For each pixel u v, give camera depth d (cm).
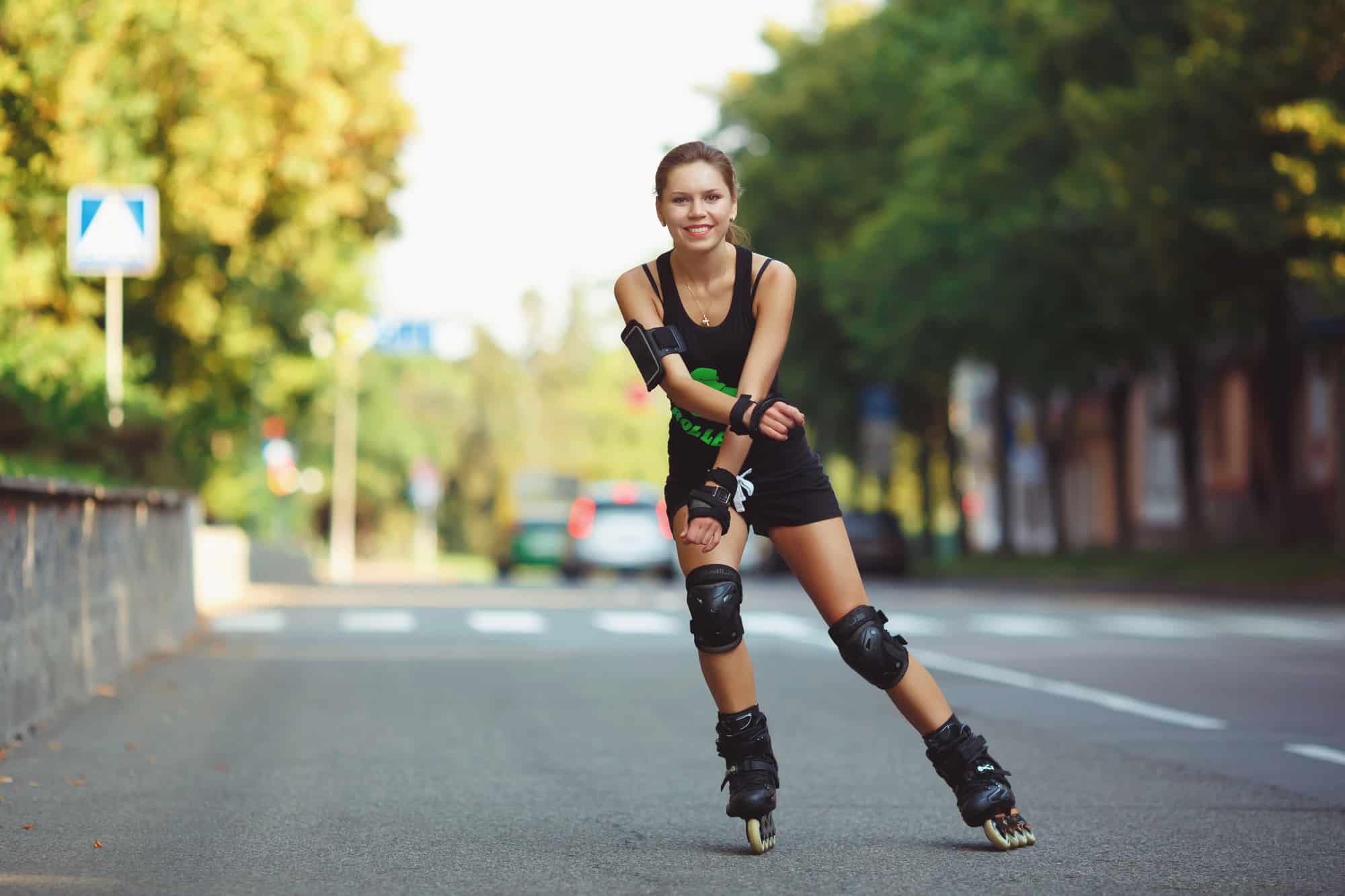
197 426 3509
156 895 876
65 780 1257
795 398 7831
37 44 2759
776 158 7419
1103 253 4844
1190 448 5450
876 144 7338
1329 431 6188
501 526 7606
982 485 12019
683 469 983
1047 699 1869
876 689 1939
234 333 3641
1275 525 5172
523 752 1426
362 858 975
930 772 1324
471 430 19612
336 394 9425
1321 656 2425
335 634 2767
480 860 970
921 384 7338
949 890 891
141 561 2203
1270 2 3931
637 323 955
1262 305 4769
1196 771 1337
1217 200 4150
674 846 1014
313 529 14150
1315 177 3812
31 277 2873
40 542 1555
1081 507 9788
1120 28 4738
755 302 956
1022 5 4988
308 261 3888
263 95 3077
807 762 1373
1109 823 1101
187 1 2906
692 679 2052
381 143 3788
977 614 3459
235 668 2144
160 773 1295
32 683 1527
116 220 2594
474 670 2150
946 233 5812
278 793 1209
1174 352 5409
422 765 1348
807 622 3122
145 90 2925
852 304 6494
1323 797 1209
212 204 3064
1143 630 2953
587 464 18362
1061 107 5131
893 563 6556
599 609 3556
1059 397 7944
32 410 2552
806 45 7612
